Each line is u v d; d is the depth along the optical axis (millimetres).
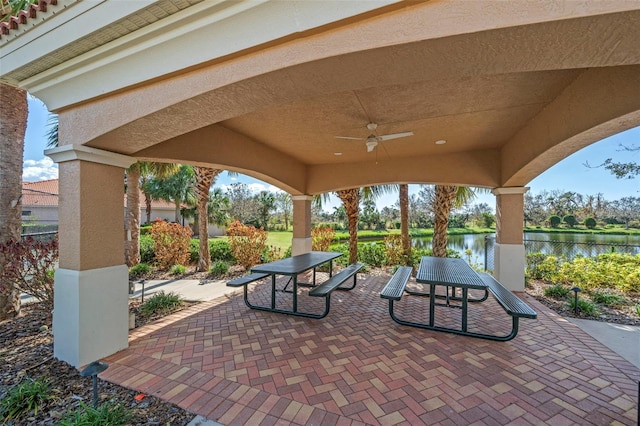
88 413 1938
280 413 2109
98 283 2928
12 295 4230
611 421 2010
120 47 2363
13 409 2105
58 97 2885
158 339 3391
